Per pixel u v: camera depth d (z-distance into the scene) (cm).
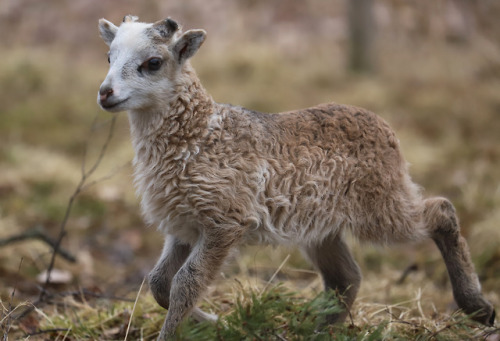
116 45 1188
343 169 1260
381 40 4244
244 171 1180
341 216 1277
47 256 1955
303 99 3344
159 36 1182
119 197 2469
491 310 1327
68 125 3141
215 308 1379
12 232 2059
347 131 1283
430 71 3903
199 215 1169
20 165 2602
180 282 1143
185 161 1165
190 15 4216
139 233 2267
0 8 4291
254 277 1752
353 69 3797
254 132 1209
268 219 1213
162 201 1193
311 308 1082
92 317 1415
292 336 1095
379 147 1302
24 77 3528
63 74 3653
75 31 4178
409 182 1353
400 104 3353
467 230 2033
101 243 2161
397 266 1916
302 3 4422
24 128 3088
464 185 2422
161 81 1173
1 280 1766
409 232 1331
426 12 4478
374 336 1066
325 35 4209
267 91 3400
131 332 1330
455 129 3072
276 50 3975
